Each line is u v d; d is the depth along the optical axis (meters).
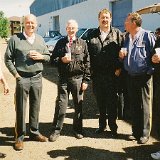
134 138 5.03
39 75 4.72
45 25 34.31
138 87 4.72
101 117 5.32
